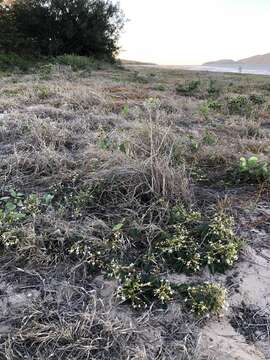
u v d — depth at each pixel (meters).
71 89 5.88
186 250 1.99
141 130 3.30
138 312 1.66
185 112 5.12
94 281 1.83
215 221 2.17
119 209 2.34
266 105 5.80
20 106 4.79
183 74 12.05
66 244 2.01
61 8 13.77
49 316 1.60
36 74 8.60
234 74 13.42
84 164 2.79
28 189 2.58
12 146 3.23
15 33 12.83
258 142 3.72
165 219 2.22
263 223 2.35
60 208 2.27
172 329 1.58
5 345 1.45
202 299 1.68
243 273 1.93
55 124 3.75
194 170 2.92
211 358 1.47
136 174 2.47
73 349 1.45
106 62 14.59
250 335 1.60
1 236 1.98
